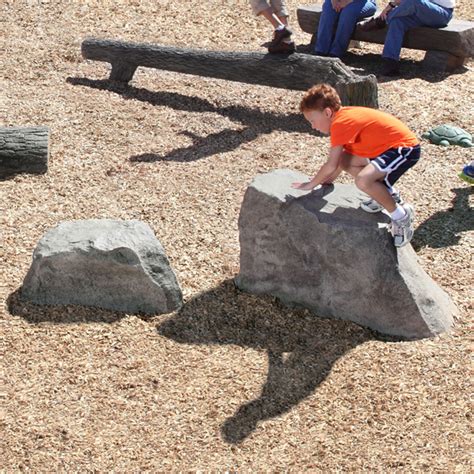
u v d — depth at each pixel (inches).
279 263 263.1
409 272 252.8
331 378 233.6
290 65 392.2
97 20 493.7
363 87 380.8
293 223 257.6
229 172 344.2
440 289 263.6
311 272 258.5
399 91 423.2
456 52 445.4
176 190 328.8
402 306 249.1
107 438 213.6
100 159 350.3
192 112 399.2
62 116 383.2
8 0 503.2
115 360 240.2
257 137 377.1
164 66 414.6
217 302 265.9
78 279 259.3
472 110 406.0
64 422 217.8
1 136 334.6
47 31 475.5
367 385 230.2
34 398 225.0
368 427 216.8
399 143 239.8
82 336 248.8
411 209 245.9
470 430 214.1
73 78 425.7
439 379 230.8
